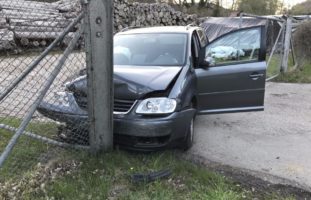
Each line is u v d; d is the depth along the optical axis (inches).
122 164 160.7
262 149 200.2
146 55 207.3
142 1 885.2
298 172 172.1
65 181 144.6
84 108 165.2
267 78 424.8
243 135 222.5
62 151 167.0
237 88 211.0
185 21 778.8
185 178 154.7
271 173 169.9
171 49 209.9
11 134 182.7
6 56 400.8
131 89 165.0
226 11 1409.9
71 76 181.5
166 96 165.0
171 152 178.7
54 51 162.4
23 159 159.5
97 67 151.6
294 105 306.3
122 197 137.3
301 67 491.8
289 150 199.9
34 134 166.6
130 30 239.8
